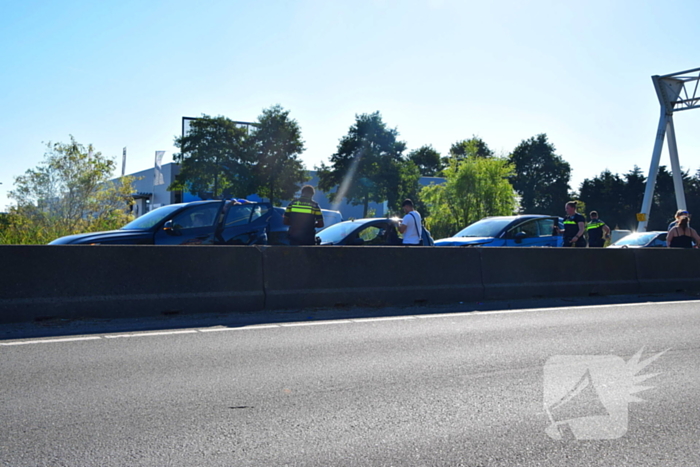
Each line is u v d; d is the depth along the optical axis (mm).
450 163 45000
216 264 8195
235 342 6336
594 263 11445
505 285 10352
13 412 4008
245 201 12398
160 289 7809
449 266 9922
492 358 5793
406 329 7285
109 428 3740
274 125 51656
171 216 11180
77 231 21562
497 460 3348
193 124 49062
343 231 12766
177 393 4500
